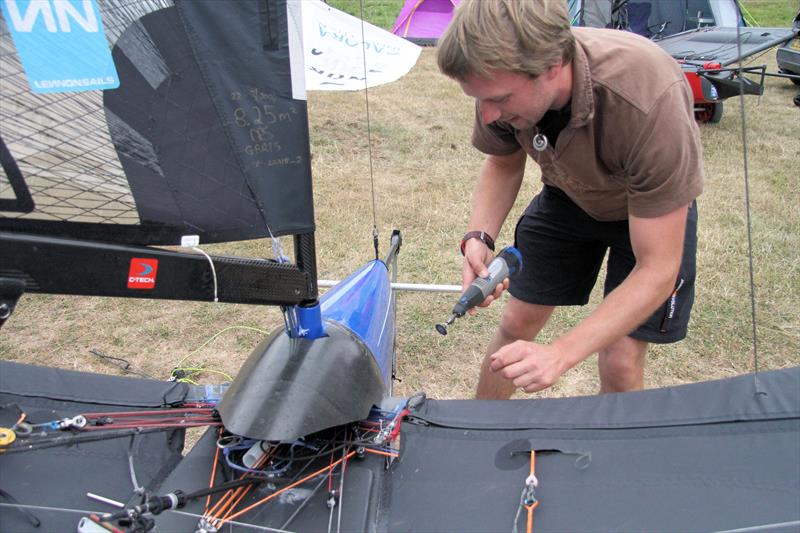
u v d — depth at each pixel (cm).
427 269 404
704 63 645
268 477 126
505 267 166
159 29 107
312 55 681
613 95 140
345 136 679
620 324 147
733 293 368
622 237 199
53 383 155
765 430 122
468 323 351
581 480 120
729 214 475
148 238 121
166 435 142
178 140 115
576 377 310
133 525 108
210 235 125
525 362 136
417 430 138
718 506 108
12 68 100
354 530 115
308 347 137
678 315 194
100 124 109
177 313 363
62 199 112
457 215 483
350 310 177
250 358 141
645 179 144
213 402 153
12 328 344
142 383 158
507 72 125
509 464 126
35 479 129
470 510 118
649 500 113
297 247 134
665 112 138
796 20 785
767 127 706
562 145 156
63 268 110
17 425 122
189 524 118
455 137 677
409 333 342
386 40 756
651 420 131
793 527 102
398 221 472
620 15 768
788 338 329
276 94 117
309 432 120
